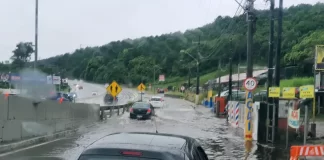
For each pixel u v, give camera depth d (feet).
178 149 13.28
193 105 191.01
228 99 127.54
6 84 171.01
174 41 477.77
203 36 282.15
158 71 449.48
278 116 57.00
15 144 45.11
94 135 62.18
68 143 51.16
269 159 42.91
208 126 84.07
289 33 217.15
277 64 58.08
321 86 96.32
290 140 57.00
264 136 57.11
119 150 12.59
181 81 396.57
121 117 109.40
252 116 59.82
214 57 281.54
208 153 46.29
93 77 517.55
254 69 216.33
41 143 50.65
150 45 500.33
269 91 54.08
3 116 44.65
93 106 90.99
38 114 54.75
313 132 58.80
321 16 217.36
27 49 210.59
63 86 318.65
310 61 163.63
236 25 144.77
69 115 69.46
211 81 263.08
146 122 91.76
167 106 180.14
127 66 486.79
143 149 12.62
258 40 218.59
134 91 391.04
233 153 46.57
